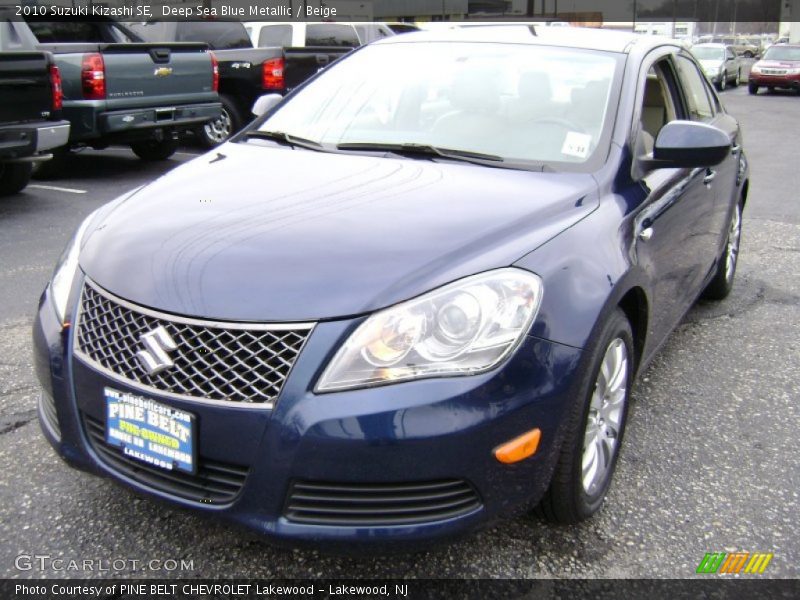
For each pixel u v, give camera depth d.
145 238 2.59
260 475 2.18
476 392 2.18
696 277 4.14
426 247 2.40
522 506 2.38
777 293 5.44
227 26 11.80
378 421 2.12
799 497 3.01
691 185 3.70
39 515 2.79
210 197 2.87
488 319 2.25
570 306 2.42
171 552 2.63
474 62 3.71
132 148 10.34
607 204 2.91
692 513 2.89
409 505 2.22
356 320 2.19
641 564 2.61
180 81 9.09
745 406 3.74
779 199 8.65
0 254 5.89
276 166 3.19
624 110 3.31
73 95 8.22
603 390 2.73
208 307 2.24
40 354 2.60
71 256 2.79
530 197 2.80
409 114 3.53
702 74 4.79
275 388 2.17
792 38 57.81
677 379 4.03
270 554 2.63
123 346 2.36
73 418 2.49
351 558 2.61
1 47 7.58
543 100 3.43
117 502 2.88
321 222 2.57
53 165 8.88
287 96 3.97
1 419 3.43
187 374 2.23
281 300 2.22
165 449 2.29
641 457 3.27
